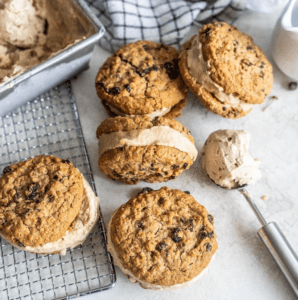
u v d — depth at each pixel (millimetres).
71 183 307
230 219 352
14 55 364
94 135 367
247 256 343
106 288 322
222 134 337
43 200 297
